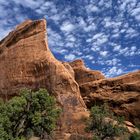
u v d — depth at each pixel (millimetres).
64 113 46750
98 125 41406
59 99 47781
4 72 54812
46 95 32406
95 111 42344
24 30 56125
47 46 53781
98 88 57219
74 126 46031
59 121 45875
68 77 49438
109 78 57812
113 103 53719
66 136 44781
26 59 53250
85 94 58250
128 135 43656
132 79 55406
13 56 54812
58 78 49250
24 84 51750
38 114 30500
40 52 52844
